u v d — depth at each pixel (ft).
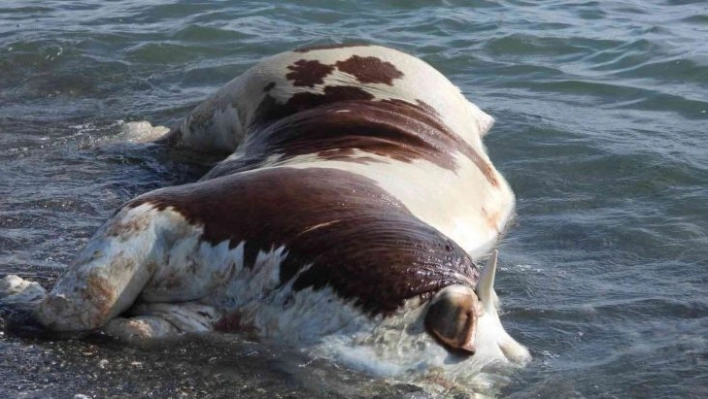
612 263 31.63
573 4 63.46
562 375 24.68
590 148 40.42
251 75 38.52
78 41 54.49
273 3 61.72
